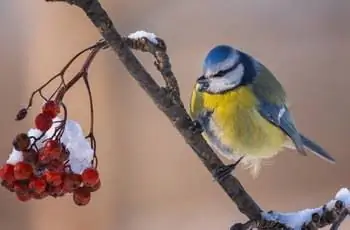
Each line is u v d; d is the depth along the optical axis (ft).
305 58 50.52
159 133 42.83
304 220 11.88
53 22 40.27
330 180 42.14
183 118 11.73
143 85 11.41
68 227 36.86
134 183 41.39
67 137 12.28
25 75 40.83
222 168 11.96
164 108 11.65
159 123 42.83
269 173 41.91
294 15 52.80
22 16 42.55
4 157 41.09
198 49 50.65
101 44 11.87
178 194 41.91
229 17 52.60
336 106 47.03
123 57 11.10
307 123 46.91
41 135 12.06
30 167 11.89
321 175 42.04
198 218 40.16
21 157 12.00
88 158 12.26
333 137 45.78
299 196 41.27
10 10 43.37
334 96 47.47
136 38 12.12
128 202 40.68
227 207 40.98
